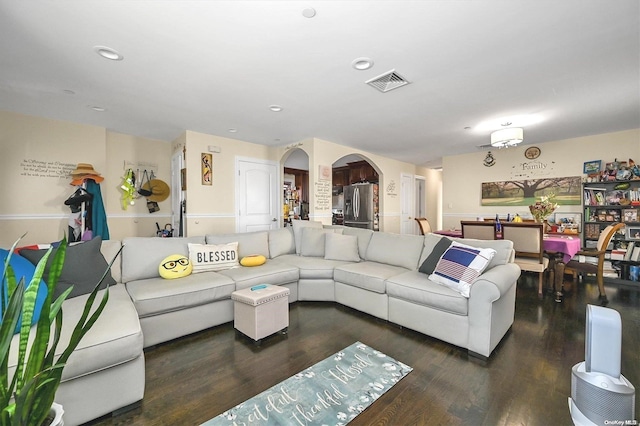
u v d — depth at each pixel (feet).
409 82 8.50
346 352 6.84
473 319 6.65
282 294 7.81
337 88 8.93
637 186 13.50
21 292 2.82
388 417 4.70
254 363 6.36
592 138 14.82
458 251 7.78
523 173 17.19
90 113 11.36
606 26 5.83
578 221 15.14
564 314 9.09
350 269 9.69
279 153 17.87
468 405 4.98
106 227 12.59
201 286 7.75
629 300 10.43
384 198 21.13
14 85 8.70
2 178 11.01
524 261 11.12
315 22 5.72
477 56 7.04
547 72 7.89
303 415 4.73
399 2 5.15
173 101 10.06
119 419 4.69
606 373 3.70
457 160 20.02
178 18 5.58
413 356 6.65
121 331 4.90
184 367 6.20
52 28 5.88
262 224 17.21
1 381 2.66
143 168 15.48
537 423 4.56
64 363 2.79
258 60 7.22
